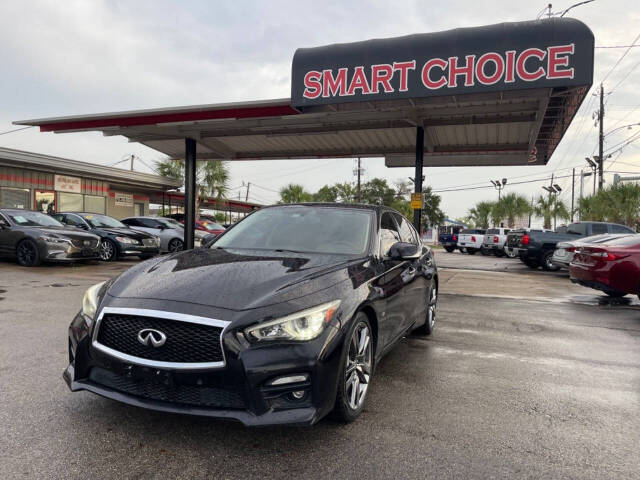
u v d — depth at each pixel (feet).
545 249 51.65
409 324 14.85
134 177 75.82
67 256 35.22
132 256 43.45
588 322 21.80
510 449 8.94
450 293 30.45
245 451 8.46
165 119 42.16
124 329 8.56
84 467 7.74
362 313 10.12
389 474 7.88
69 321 17.87
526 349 16.46
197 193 92.07
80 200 71.00
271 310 8.40
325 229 13.05
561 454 8.81
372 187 209.15
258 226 13.70
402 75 31.86
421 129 41.14
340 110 35.68
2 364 12.72
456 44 30.50
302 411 8.28
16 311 19.54
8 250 35.81
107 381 8.81
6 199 60.75
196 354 8.09
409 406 10.91
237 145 53.11
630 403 11.56
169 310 8.30
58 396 10.59
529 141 44.04
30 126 46.42
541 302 27.84
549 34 28.55
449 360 14.83
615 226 51.60
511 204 141.38
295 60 34.65
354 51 33.06
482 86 29.99
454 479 7.80
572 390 12.38
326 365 8.52
